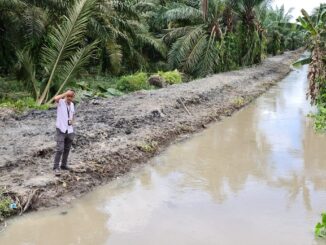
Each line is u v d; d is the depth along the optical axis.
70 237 6.71
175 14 28.12
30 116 13.03
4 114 12.71
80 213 7.51
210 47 27.61
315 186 9.18
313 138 13.57
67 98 8.55
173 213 7.61
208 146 12.34
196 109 16.66
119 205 7.91
